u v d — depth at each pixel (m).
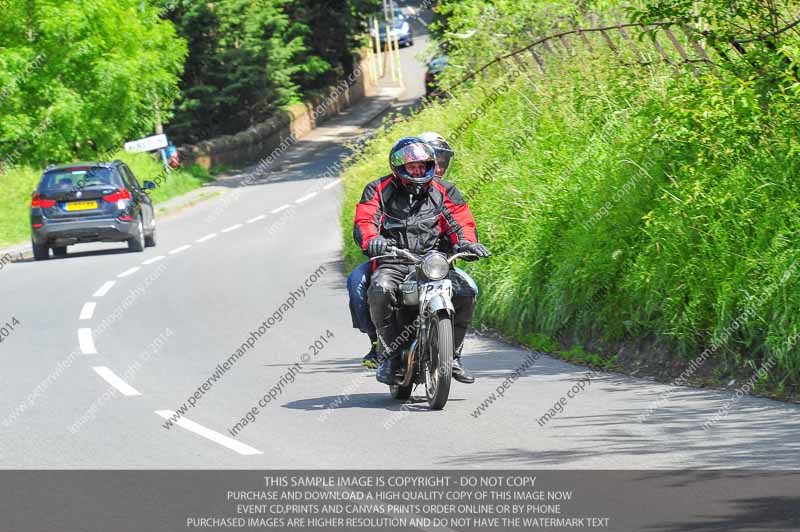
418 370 24.31
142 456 20.36
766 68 27.72
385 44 190.75
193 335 36.66
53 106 93.81
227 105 136.62
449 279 23.59
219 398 26.20
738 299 25.28
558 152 37.88
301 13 156.38
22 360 32.75
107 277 55.38
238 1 132.00
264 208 96.06
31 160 96.88
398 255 23.64
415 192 24.00
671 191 29.36
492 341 33.31
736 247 26.33
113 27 96.75
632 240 30.11
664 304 27.22
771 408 22.27
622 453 19.14
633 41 38.72
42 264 63.78
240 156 134.62
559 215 33.38
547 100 41.97
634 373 27.17
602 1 41.03
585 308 30.58
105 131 98.50
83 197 65.62
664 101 32.44
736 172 27.73
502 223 36.22
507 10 49.38
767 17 28.62
